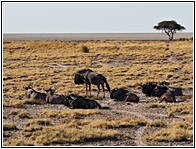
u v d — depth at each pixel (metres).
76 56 132.50
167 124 38.66
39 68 103.75
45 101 51.50
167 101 51.00
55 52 149.00
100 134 33.31
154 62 114.38
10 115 42.62
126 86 67.69
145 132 35.56
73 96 48.06
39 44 164.75
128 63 114.50
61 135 32.75
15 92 61.41
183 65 102.06
